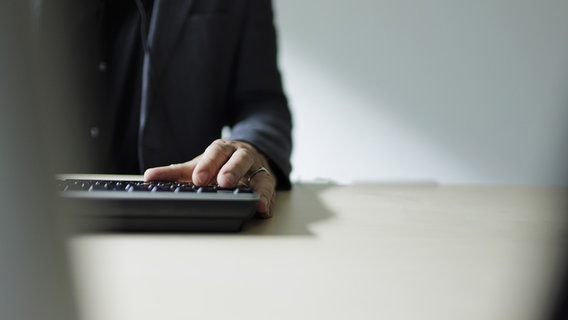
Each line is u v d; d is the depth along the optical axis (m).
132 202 0.41
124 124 0.99
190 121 0.96
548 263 0.22
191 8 0.97
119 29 1.00
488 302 0.26
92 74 0.96
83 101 0.93
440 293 0.27
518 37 2.10
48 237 0.13
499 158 2.15
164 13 0.95
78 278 0.14
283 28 2.12
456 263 0.34
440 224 0.49
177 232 0.43
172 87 0.96
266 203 0.50
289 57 2.14
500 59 2.11
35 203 0.13
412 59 2.12
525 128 2.14
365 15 2.10
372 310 0.25
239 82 1.01
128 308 0.24
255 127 0.78
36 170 0.13
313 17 2.11
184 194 0.42
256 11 1.03
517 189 0.82
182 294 0.26
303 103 2.15
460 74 2.12
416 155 2.16
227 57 1.00
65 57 0.84
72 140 0.15
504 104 2.13
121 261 0.32
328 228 0.46
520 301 0.22
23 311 0.13
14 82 0.13
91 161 0.94
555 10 2.08
